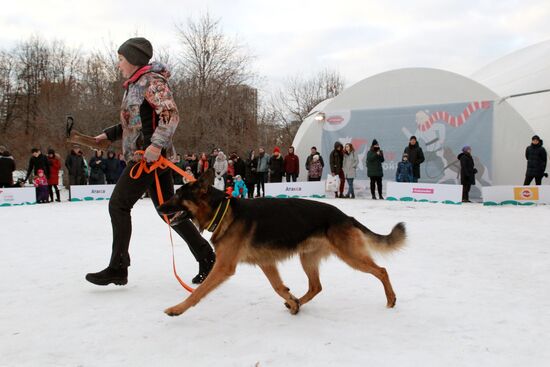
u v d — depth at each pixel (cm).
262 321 380
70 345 325
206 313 400
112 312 398
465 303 425
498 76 2214
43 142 3253
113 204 453
